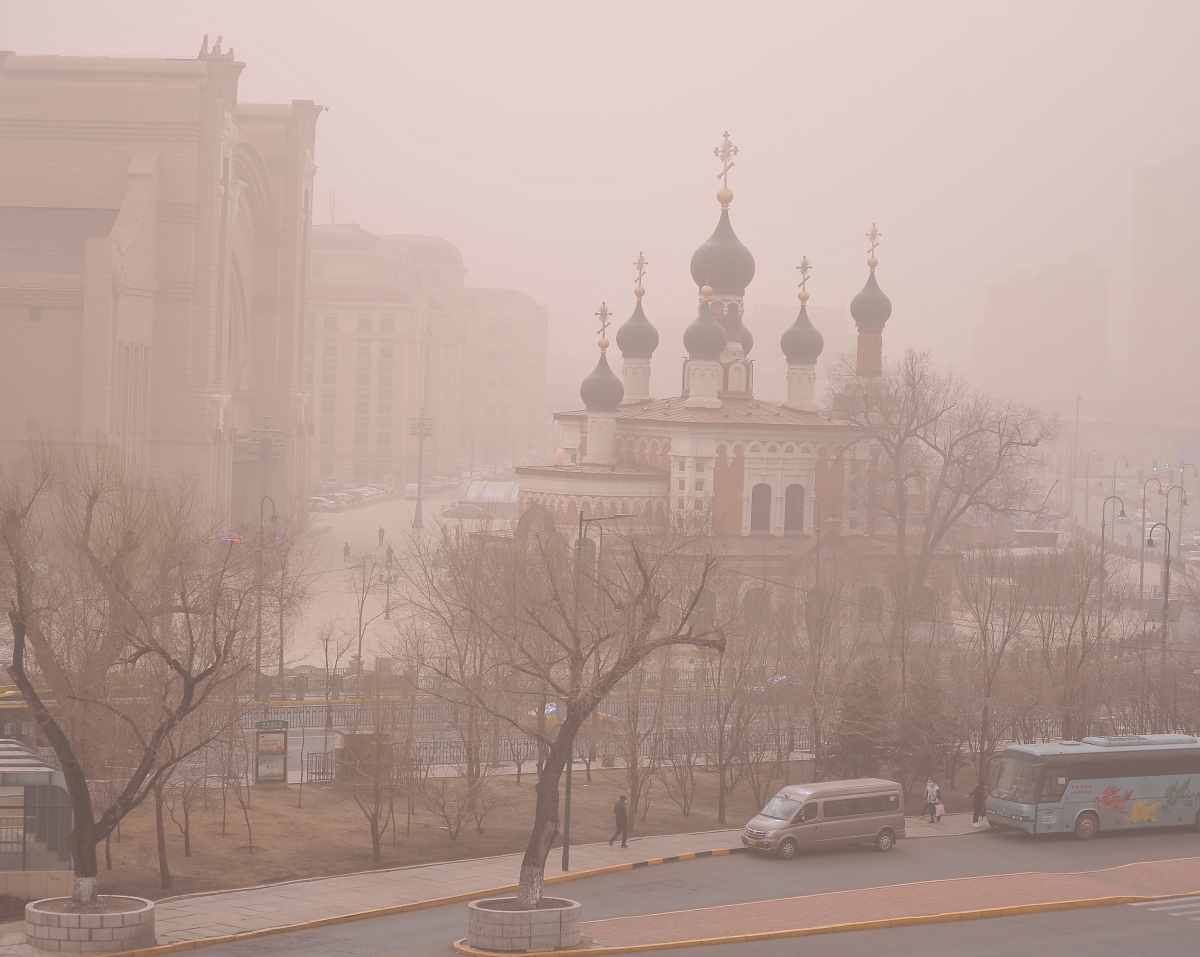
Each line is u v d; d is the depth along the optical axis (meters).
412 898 52.97
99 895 46.75
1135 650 94.88
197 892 52.94
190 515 102.56
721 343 129.12
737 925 49.38
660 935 47.69
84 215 151.62
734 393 135.00
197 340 152.50
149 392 151.00
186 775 60.47
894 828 65.69
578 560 70.94
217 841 60.12
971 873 59.97
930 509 124.12
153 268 150.25
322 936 47.31
